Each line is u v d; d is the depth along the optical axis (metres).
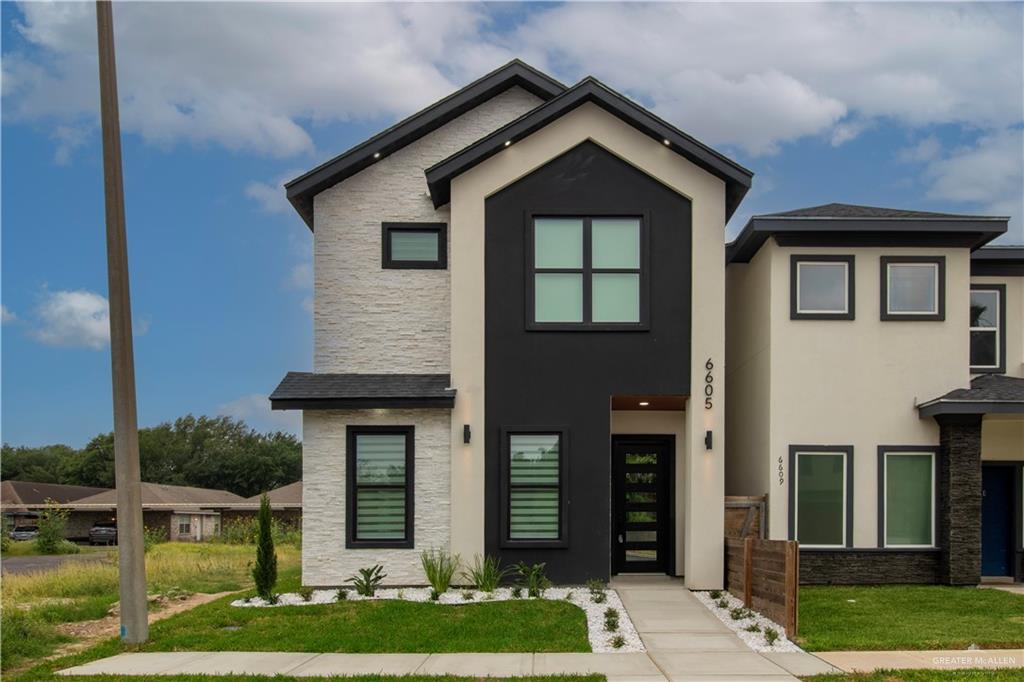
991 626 11.25
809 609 12.45
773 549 11.58
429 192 15.23
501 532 14.09
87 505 46.31
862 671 8.97
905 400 15.16
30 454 86.56
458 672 9.08
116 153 10.89
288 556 23.34
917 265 15.36
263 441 82.31
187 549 27.00
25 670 9.46
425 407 14.20
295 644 10.40
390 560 14.19
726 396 18.19
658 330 14.38
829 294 15.39
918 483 15.13
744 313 17.11
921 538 15.06
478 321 14.39
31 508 47.88
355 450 14.47
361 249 15.49
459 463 14.18
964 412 14.27
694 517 14.10
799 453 15.16
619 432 15.60
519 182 14.59
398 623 11.31
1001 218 14.93
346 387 14.40
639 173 14.56
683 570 15.29
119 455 10.81
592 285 14.49
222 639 10.68
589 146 14.62
